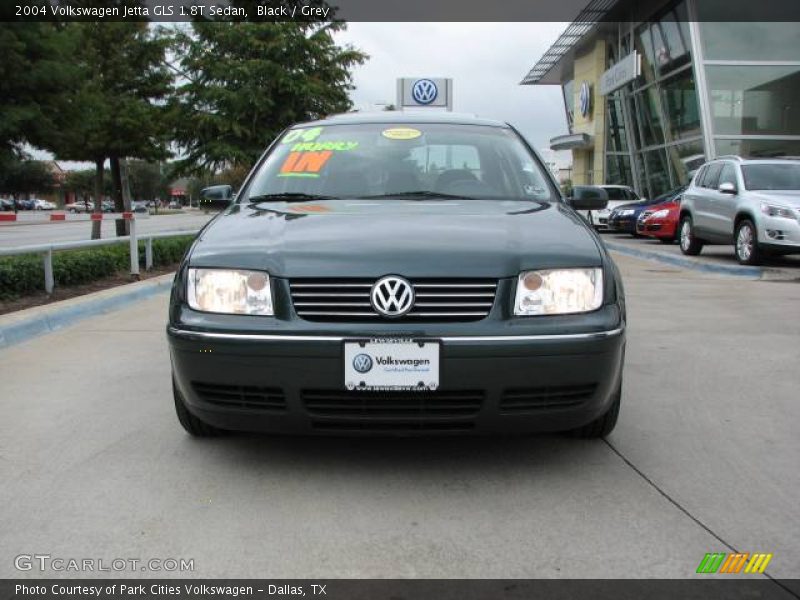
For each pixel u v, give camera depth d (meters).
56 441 3.59
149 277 10.41
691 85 23.47
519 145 4.58
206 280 3.02
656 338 6.11
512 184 4.14
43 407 4.16
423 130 4.59
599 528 2.66
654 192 28.47
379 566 2.40
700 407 4.18
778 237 10.75
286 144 4.58
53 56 8.70
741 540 2.57
